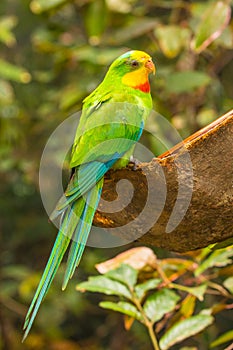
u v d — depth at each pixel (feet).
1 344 38.42
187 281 19.38
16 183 42.34
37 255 44.11
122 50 31.40
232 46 28.89
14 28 41.65
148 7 34.81
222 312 35.47
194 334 17.22
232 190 12.68
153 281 17.71
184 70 31.22
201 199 12.71
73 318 43.88
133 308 17.28
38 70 41.75
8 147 35.29
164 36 29.27
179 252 14.53
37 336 40.63
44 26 37.35
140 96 16.30
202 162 12.48
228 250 17.88
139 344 39.04
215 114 31.42
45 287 13.80
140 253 18.69
